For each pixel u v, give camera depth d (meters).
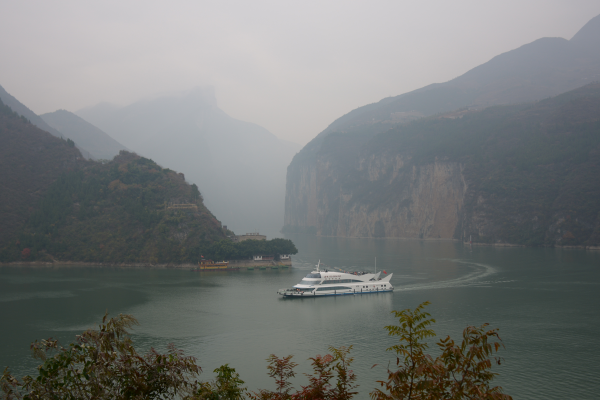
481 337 24.09
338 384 25.47
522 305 127.50
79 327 106.94
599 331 100.56
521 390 70.00
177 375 27.83
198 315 119.19
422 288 157.38
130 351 27.86
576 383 72.44
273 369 28.33
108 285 165.38
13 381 26.55
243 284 170.38
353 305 131.25
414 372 23.58
